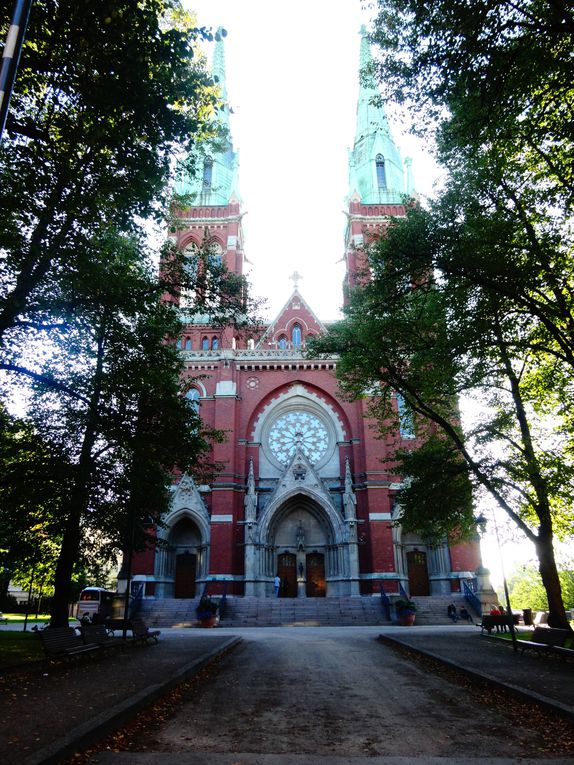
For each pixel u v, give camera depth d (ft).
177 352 82.07
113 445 73.72
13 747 22.15
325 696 36.45
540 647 52.60
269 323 165.48
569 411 71.77
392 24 44.06
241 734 27.04
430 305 66.74
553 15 38.42
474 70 42.50
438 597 124.16
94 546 82.79
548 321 56.29
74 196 47.80
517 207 58.95
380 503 135.33
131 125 47.26
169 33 45.27
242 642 72.23
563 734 26.63
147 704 31.65
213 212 173.78
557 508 76.79
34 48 47.09
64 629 49.93
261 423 149.28
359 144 191.72
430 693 37.60
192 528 141.79
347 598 121.08
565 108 50.70
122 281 57.41
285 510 141.08
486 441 68.74
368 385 79.15
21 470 63.05
